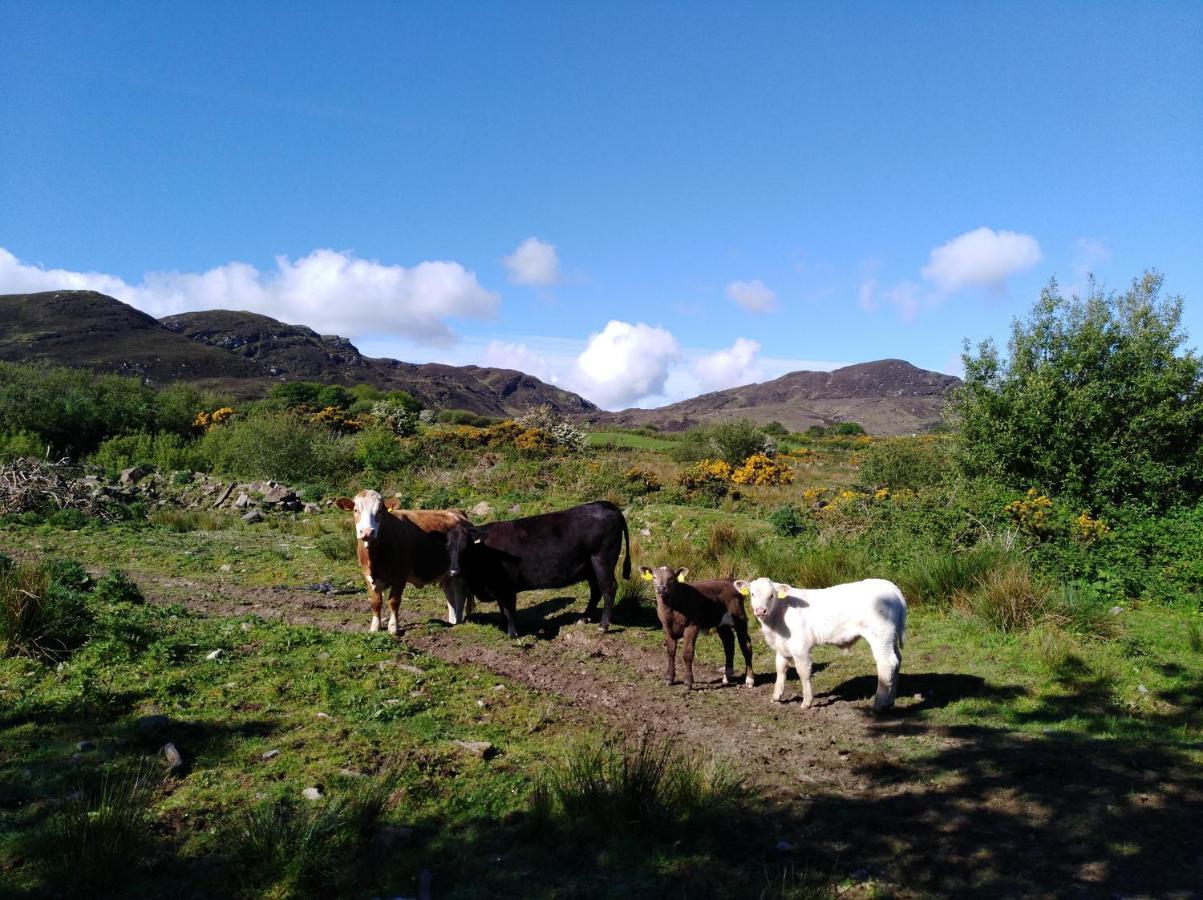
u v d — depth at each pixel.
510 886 3.80
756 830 4.50
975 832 4.42
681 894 3.77
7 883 3.54
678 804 4.60
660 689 7.18
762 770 5.40
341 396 53.28
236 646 7.41
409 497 19.05
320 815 4.14
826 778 5.27
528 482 20.25
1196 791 4.80
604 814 4.40
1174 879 3.87
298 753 5.08
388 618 9.28
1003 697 6.61
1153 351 12.97
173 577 11.33
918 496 13.00
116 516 16.44
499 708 6.27
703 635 8.95
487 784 4.82
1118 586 9.62
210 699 5.97
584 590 10.97
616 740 5.79
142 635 7.09
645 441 41.94
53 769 4.66
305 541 14.55
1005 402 13.46
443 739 5.48
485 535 8.86
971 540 10.96
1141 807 4.61
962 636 8.11
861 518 12.53
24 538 13.61
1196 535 10.45
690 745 5.83
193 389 33.97
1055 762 5.26
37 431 26.30
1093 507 12.40
